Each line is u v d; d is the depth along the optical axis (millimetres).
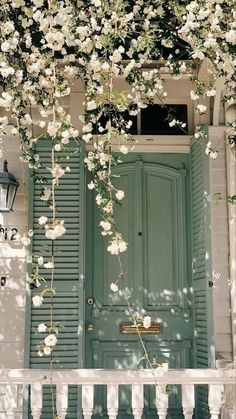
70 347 4570
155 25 3727
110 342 4918
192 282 4996
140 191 5117
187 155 5227
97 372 3562
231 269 4750
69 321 4613
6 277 4922
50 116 4930
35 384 3520
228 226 4906
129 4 3727
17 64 3549
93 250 5031
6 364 4789
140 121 5223
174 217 5125
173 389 4812
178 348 4930
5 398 4559
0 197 4676
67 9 3334
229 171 4871
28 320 4582
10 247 4965
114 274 5000
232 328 4723
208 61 3982
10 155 5066
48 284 4637
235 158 4094
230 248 4812
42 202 4762
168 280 5023
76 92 5047
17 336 4836
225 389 4051
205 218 4629
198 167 4879
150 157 5207
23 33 3689
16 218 5008
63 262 4684
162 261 5043
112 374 3559
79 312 4625
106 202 3301
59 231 3115
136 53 4168
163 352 4922
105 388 4832
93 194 5109
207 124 4816
